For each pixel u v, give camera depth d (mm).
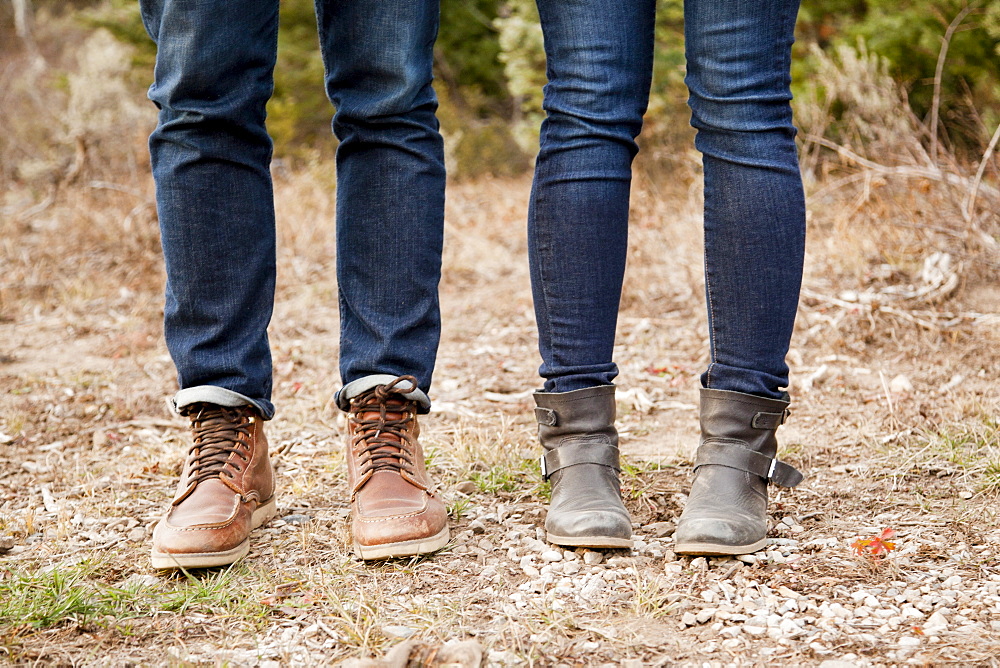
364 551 1509
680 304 3529
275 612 1359
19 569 1527
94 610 1351
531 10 6422
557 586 1410
